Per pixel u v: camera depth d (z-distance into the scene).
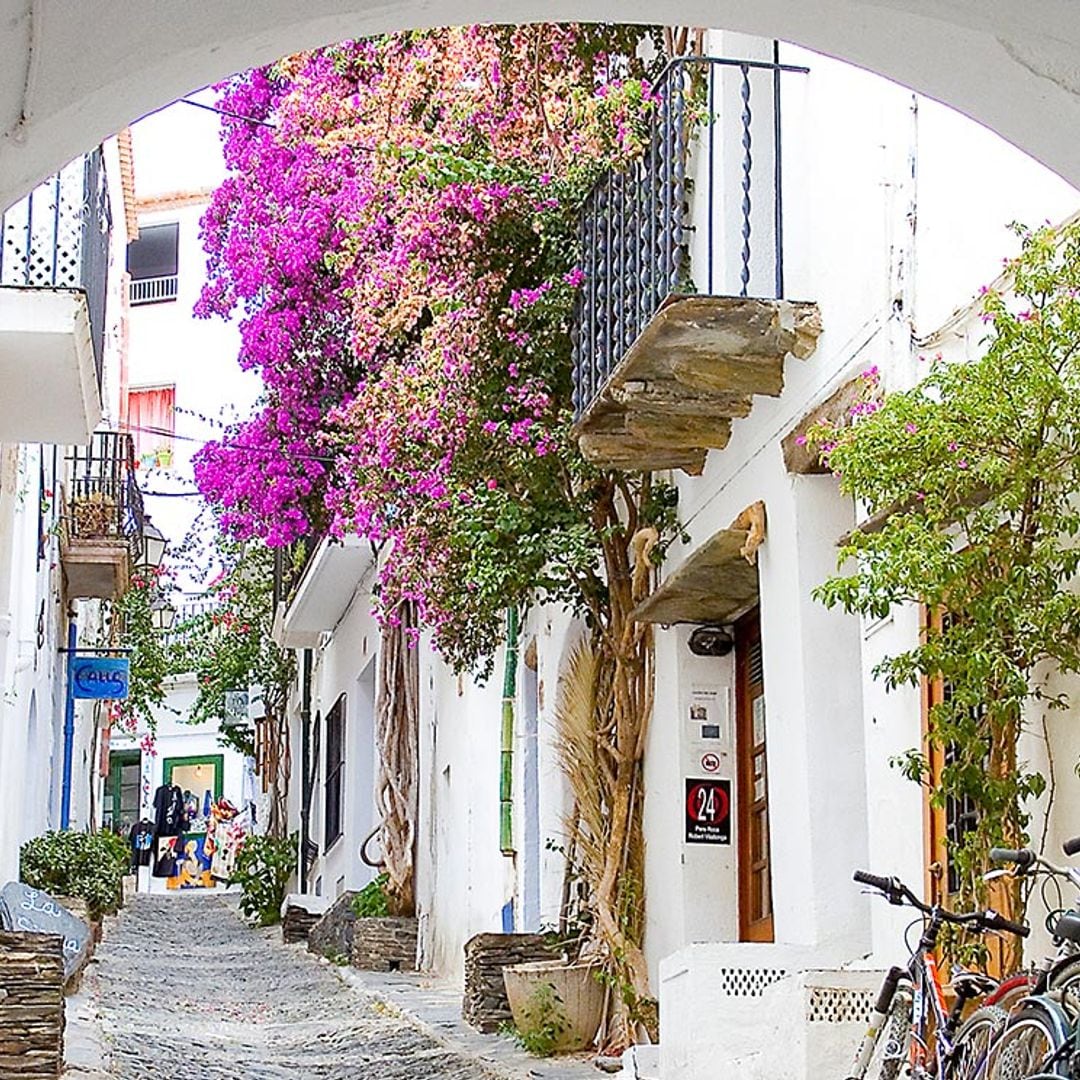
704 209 8.98
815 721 8.03
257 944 21.33
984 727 5.67
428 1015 12.94
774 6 3.44
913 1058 5.49
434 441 10.61
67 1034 10.84
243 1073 10.33
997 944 6.16
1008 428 5.40
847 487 5.80
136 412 36.03
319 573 21.19
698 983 7.34
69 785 21.56
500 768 14.53
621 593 10.54
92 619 26.73
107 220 16.66
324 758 25.00
